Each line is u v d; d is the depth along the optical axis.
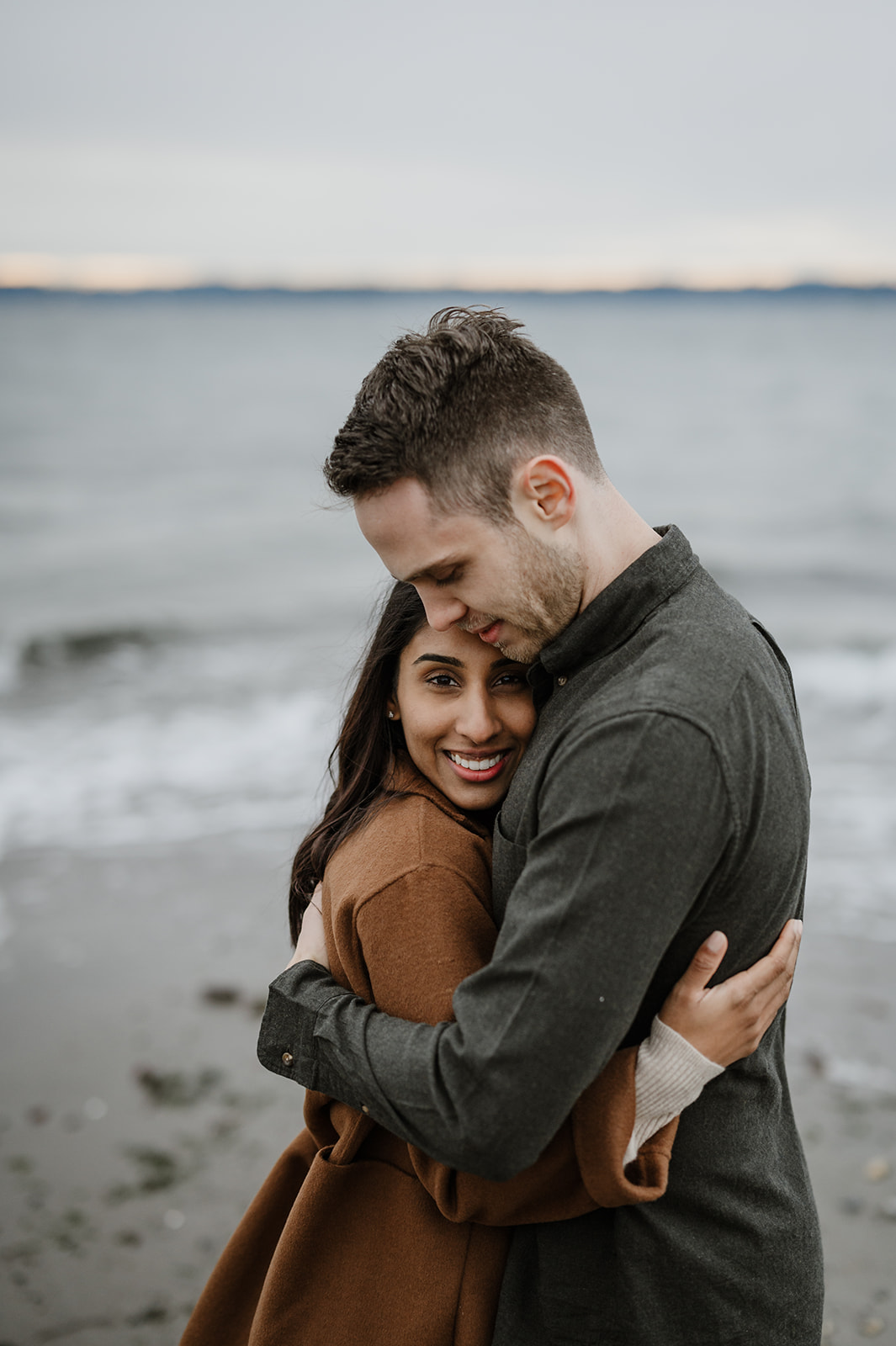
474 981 1.33
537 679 1.56
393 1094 1.38
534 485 1.41
